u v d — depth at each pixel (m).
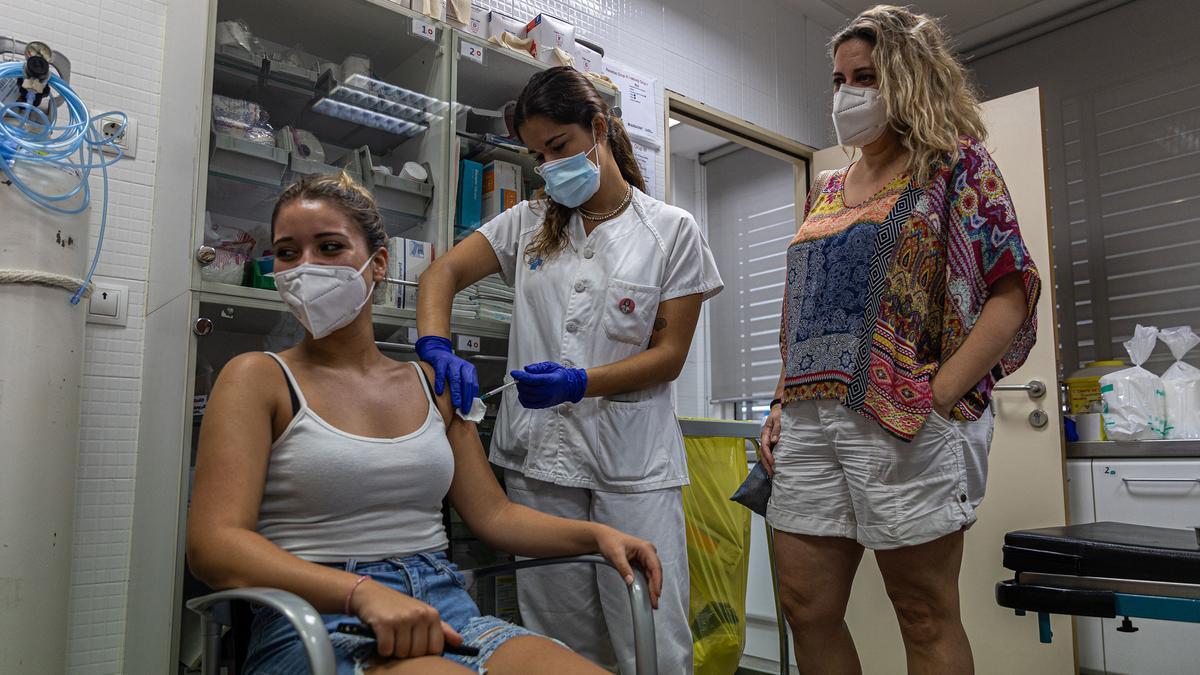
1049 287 2.94
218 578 0.97
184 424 1.58
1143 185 3.46
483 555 1.89
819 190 1.75
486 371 2.06
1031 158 3.05
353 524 1.13
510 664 1.03
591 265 1.68
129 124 1.89
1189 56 3.40
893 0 3.76
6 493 1.38
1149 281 3.38
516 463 1.66
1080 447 2.85
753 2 3.71
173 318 1.69
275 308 1.70
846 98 1.52
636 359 1.59
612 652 1.66
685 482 1.68
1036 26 3.84
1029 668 2.77
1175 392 2.73
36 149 1.47
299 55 2.03
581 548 1.19
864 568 3.15
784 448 1.61
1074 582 1.40
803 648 1.60
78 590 1.71
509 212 1.85
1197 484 2.55
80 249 1.54
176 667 1.51
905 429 1.37
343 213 1.24
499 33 2.39
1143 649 2.60
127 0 1.93
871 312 1.45
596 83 2.36
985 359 1.39
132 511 1.79
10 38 1.60
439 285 1.70
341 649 0.99
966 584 2.97
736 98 3.56
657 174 3.14
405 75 2.17
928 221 1.43
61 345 1.48
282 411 1.12
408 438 1.20
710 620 2.10
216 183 1.77
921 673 1.45
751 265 4.65
